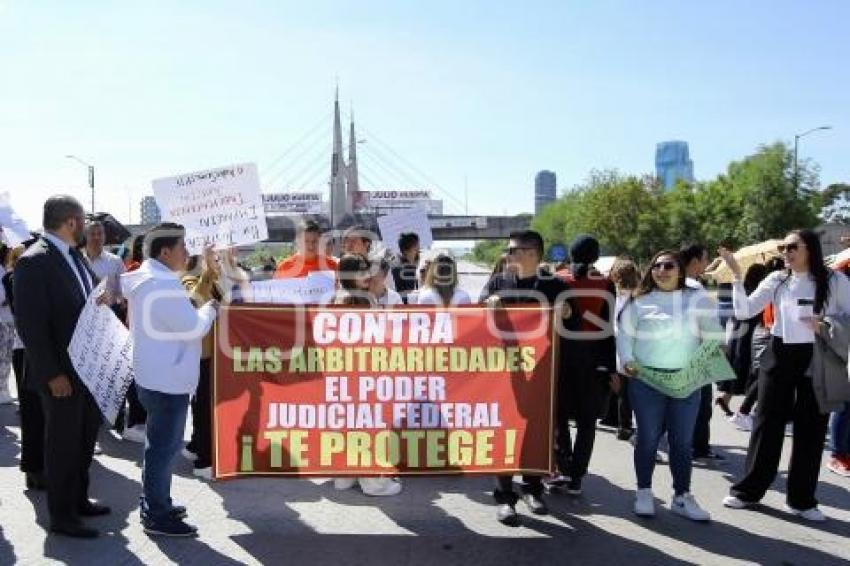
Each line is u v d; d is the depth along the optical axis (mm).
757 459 5859
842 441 6980
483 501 6074
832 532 5457
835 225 58906
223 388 5453
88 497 5883
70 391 5070
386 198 92312
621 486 6535
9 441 7598
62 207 5191
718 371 5641
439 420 5586
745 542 5246
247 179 6883
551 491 6355
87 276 5473
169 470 5215
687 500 5750
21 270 5004
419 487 6426
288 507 5820
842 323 5477
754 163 47219
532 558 4930
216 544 5059
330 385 5527
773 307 5824
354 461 5551
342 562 4801
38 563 4699
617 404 8180
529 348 5625
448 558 4906
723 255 6133
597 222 57156
